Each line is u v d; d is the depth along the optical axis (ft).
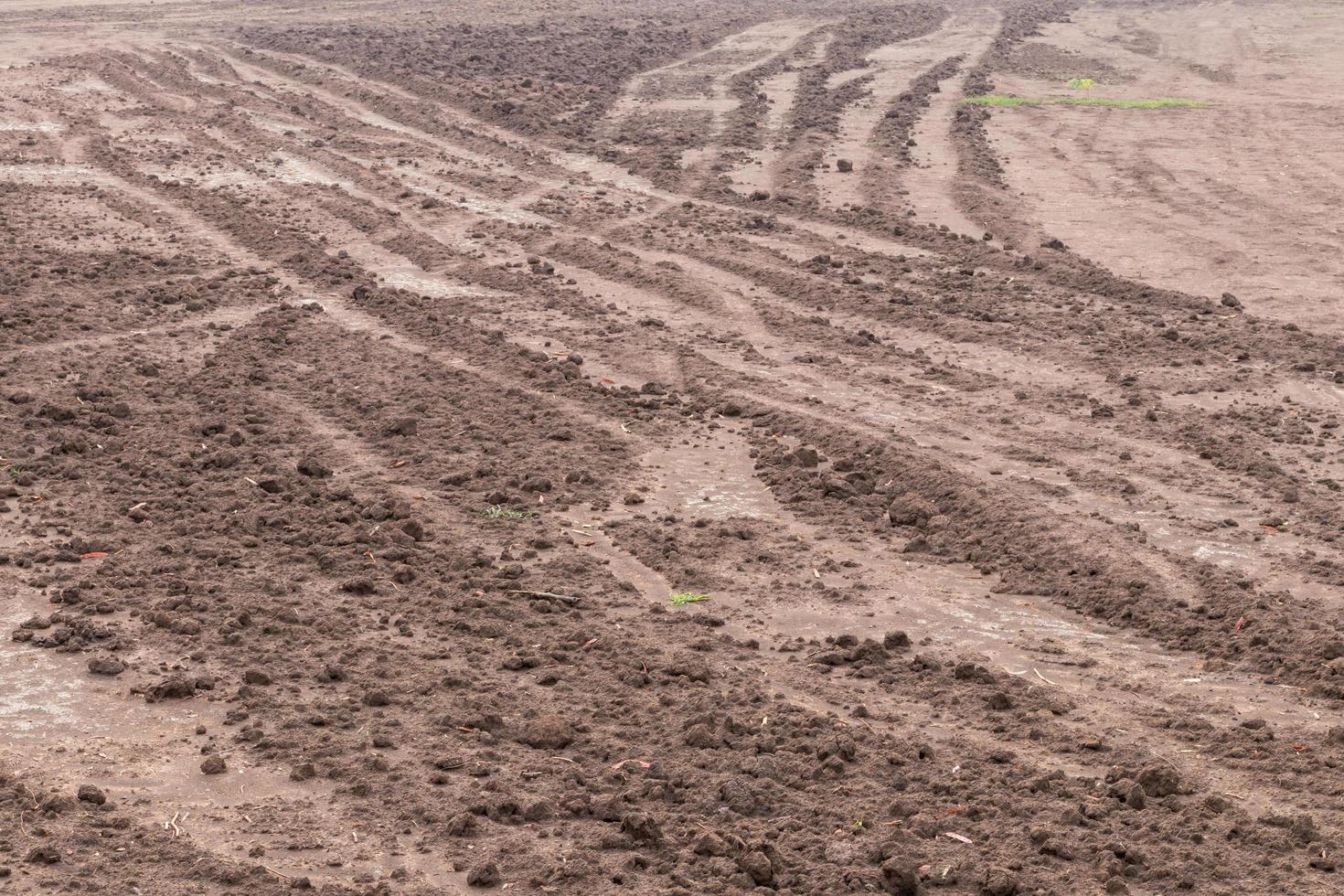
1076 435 38.99
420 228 62.59
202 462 34.76
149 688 23.72
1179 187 73.87
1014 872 19.33
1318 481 35.53
